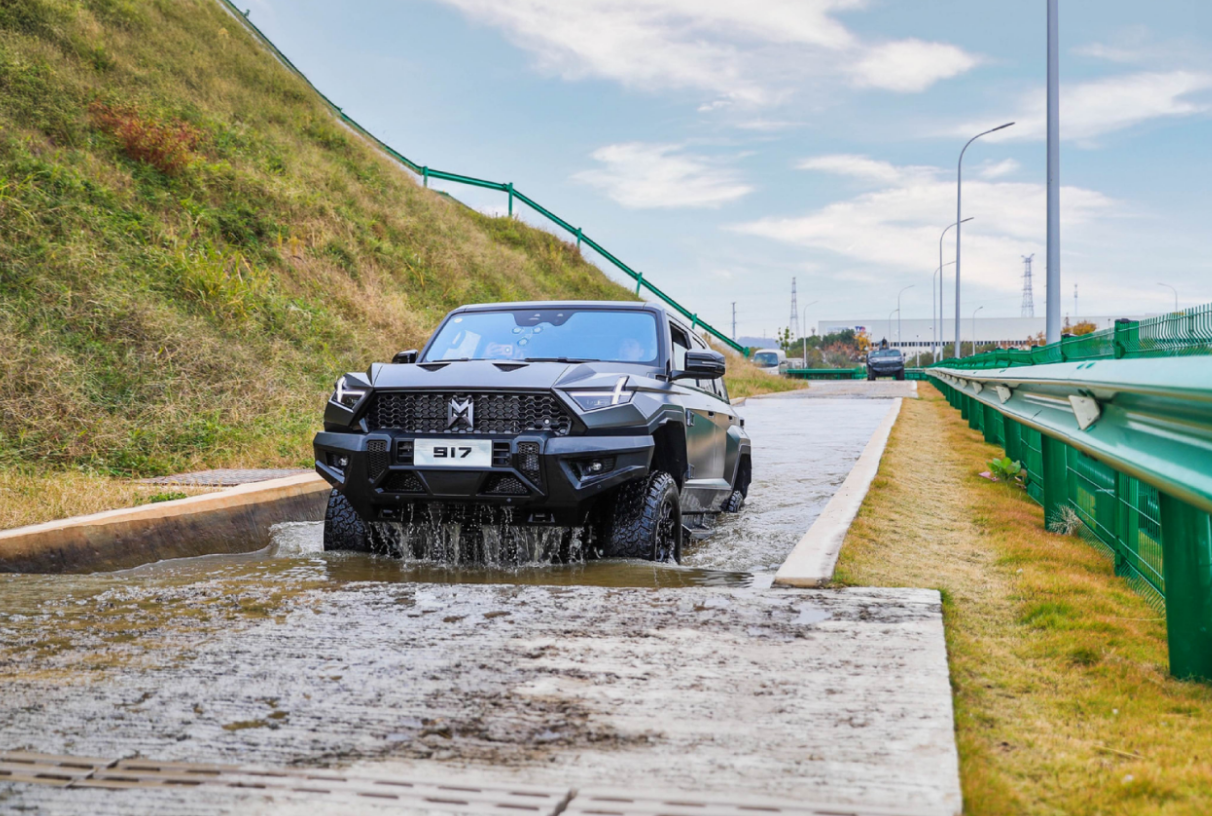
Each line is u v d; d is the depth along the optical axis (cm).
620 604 387
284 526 682
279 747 242
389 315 1792
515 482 496
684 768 227
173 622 365
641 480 536
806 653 317
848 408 2320
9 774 226
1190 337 412
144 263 1330
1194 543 311
